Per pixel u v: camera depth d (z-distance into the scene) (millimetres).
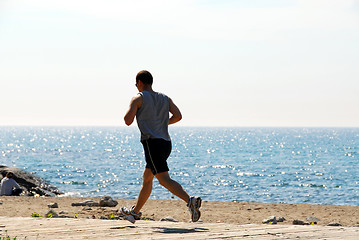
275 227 11531
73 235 10375
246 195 66562
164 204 29906
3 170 54219
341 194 68188
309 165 133375
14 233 10727
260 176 98125
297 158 165125
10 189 40219
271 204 30781
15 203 28938
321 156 177875
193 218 11281
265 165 132375
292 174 103938
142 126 11477
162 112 11664
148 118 11484
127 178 90125
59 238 9984
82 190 69250
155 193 61562
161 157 11391
